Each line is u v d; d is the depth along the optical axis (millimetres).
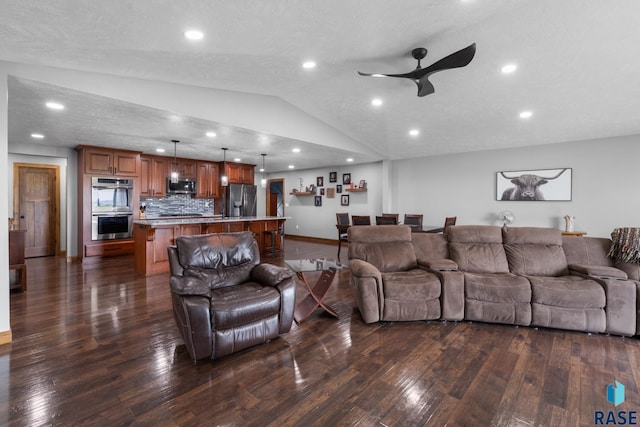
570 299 2705
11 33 2020
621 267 2980
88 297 3570
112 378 1979
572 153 5262
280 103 4465
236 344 2273
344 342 2529
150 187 6492
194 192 7180
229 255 2943
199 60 2713
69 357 2232
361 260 3299
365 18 2156
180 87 3416
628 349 2434
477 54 2900
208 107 3654
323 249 7340
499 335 2678
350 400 1783
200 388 1888
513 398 1801
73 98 2947
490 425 1582
